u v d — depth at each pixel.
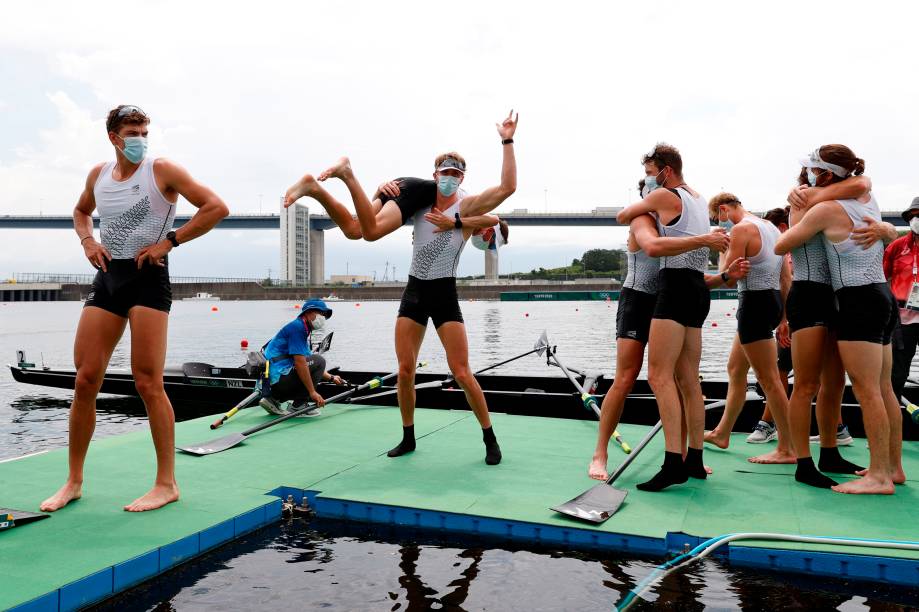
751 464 4.48
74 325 31.64
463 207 4.54
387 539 3.38
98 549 2.90
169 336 23.27
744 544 2.99
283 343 6.30
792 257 3.97
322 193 3.65
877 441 3.69
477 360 14.59
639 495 3.78
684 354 4.07
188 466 4.43
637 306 4.27
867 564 2.82
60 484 3.94
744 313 4.41
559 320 33.38
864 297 3.63
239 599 2.68
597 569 2.97
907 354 5.14
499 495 3.78
